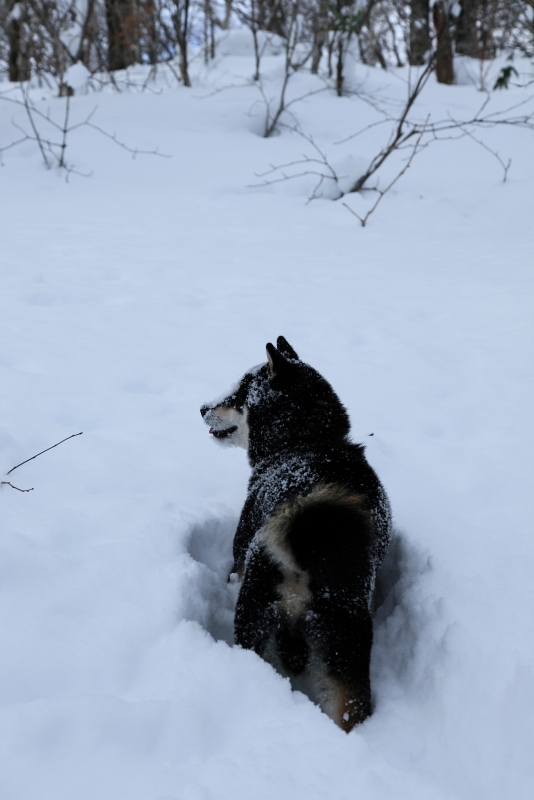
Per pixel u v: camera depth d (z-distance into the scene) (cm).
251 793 185
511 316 537
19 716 195
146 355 484
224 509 330
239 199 956
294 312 575
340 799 188
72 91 1462
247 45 1845
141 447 374
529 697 222
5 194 943
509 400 428
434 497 340
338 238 797
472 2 1869
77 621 241
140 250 725
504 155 1147
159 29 1636
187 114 1292
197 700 215
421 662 261
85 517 302
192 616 267
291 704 223
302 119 1333
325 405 292
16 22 1647
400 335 527
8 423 373
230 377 459
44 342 487
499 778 209
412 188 1010
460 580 280
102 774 186
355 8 1431
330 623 236
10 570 256
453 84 1761
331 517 238
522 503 330
